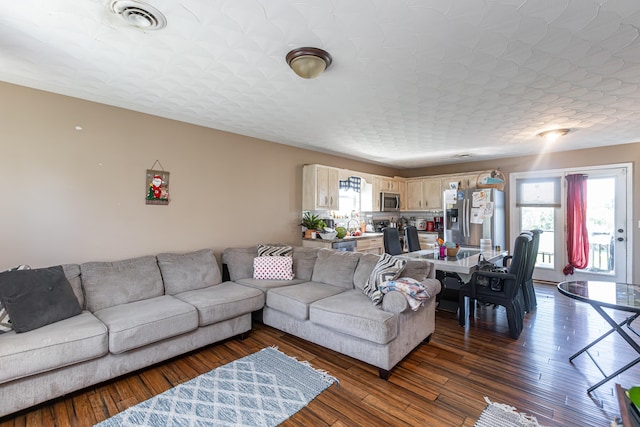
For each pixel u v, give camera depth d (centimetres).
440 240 402
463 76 244
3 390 180
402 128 394
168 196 351
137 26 179
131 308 258
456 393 217
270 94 283
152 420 189
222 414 195
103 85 263
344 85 263
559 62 221
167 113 337
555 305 416
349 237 527
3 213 252
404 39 192
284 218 484
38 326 209
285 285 343
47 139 272
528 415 193
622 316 370
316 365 257
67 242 282
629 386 223
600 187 506
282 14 169
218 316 280
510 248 588
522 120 357
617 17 168
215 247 395
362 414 196
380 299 263
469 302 391
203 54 213
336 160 579
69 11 165
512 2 157
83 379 209
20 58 218
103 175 304
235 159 418
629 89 267
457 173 643
